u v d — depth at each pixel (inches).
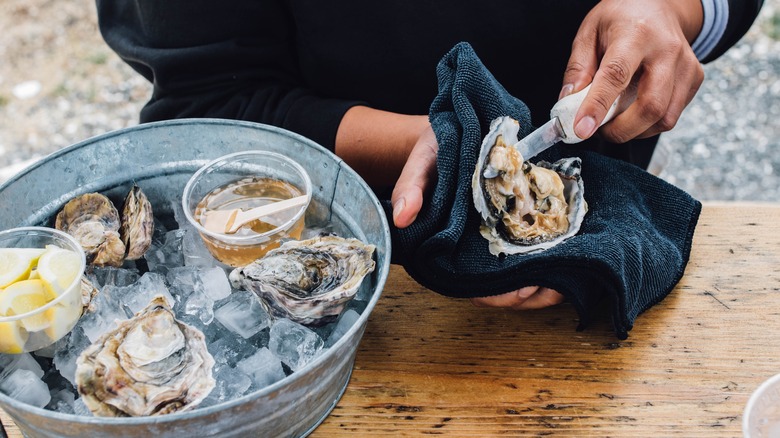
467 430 27.8
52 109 82.0
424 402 28.4
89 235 29.4
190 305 28.2
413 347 29.9
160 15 35.5
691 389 28.5
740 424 27.6
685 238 31.6
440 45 37.1
